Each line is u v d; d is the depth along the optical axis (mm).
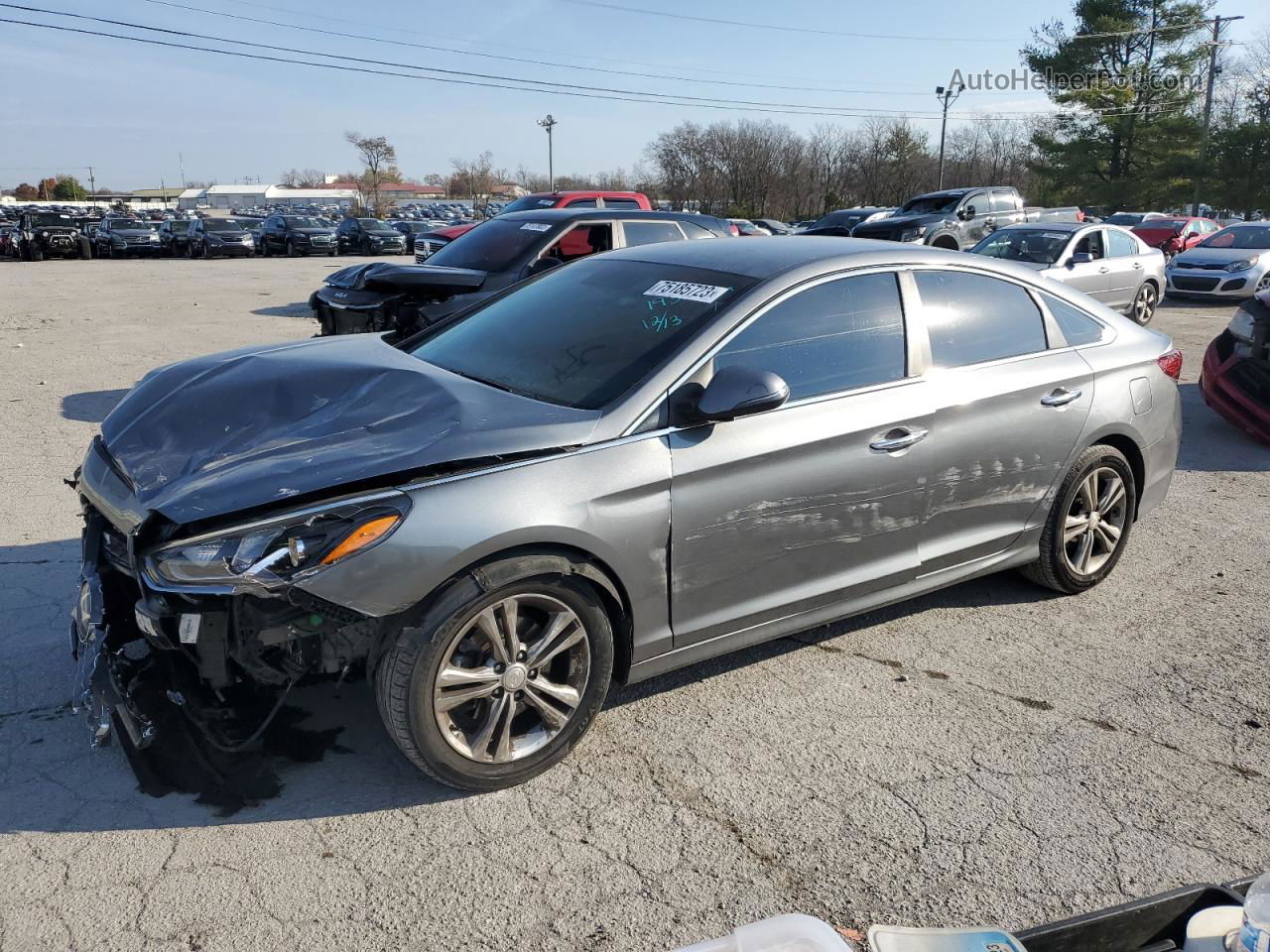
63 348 11406
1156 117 46188
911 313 3895
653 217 9344
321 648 2836
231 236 33812
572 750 3285
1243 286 17422
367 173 112562
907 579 3936
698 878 2695
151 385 3656
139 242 33906
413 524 2746
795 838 2871
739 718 3521
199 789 2996
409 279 7867
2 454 6551
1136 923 2051
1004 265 4344
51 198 136000
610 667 3195
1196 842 2906
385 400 3279
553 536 2928
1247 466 7211
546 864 2730
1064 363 4344
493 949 2422
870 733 3447
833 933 1655
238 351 4027
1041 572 4543
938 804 3049
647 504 3131
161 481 2936
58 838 2760
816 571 3631
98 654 2971
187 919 2480
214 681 2770
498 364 3650
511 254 8648
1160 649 4168
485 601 2869
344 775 3094
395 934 2457
